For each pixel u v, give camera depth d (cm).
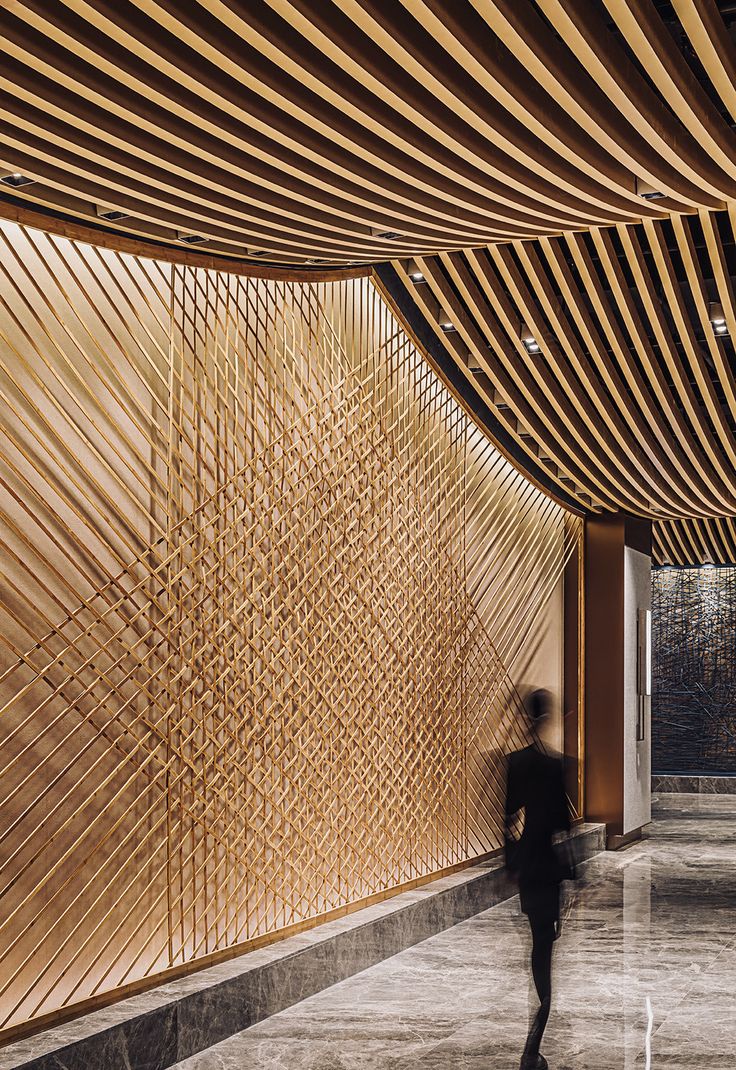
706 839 1093
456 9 285
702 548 1423
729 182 402
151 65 310
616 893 810
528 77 327
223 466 518
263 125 333
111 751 455
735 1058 458
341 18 288
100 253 460
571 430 768
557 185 387
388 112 338
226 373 523
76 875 437
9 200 409
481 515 838
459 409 784
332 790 609
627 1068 445
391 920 618
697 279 519
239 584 529
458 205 411
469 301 578
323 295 612
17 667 407
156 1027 432
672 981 577
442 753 764
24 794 414
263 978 502
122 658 452
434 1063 447
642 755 1086
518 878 461
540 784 456
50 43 296
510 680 892
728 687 1540
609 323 577
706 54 303
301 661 581
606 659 1020
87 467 451
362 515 635
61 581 426
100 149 356
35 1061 375
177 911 488
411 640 710
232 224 434
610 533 1031
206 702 510
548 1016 495
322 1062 446
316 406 582
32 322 428
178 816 490
